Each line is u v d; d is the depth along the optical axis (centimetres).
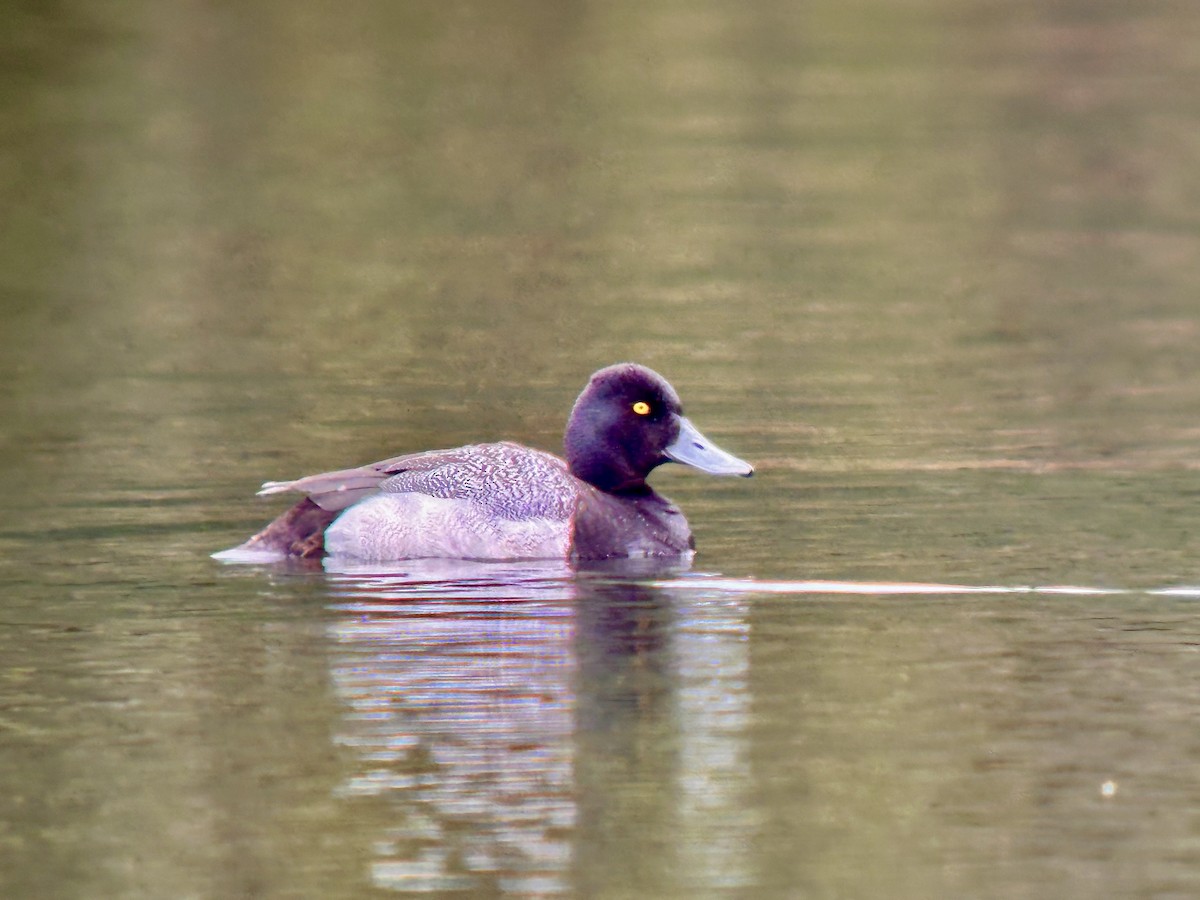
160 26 3762
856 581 1304
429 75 3556
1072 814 916
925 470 1634
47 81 3384
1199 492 1545
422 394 1945
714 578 1320
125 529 1448
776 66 3650
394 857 874
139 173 2969
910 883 844
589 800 934
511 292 2431
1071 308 2319
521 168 3045
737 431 1783
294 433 1777
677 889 844
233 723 1029
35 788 950
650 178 2998
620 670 1112
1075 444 1717
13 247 2620
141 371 2044
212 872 859
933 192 2928
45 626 1196
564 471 1446
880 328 2233
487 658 1133
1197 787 942
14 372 2036
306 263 2575
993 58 3703
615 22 3988
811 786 948
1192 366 2036
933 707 1048
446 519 1386
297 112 3303
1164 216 2792
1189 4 4119
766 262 2575
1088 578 1301
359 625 1200
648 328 2236
